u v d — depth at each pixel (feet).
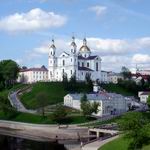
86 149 543.80
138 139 511.40
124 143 536.42
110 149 533.14
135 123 517.14
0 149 611.47
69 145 649.20
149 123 561.43
